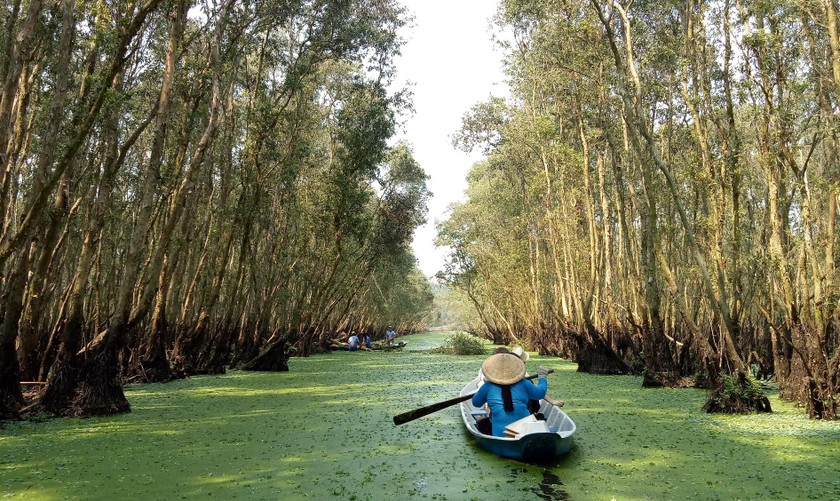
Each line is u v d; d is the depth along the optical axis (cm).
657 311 1784
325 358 3266
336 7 2217
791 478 742
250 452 883
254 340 2531
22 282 1076
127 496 669
